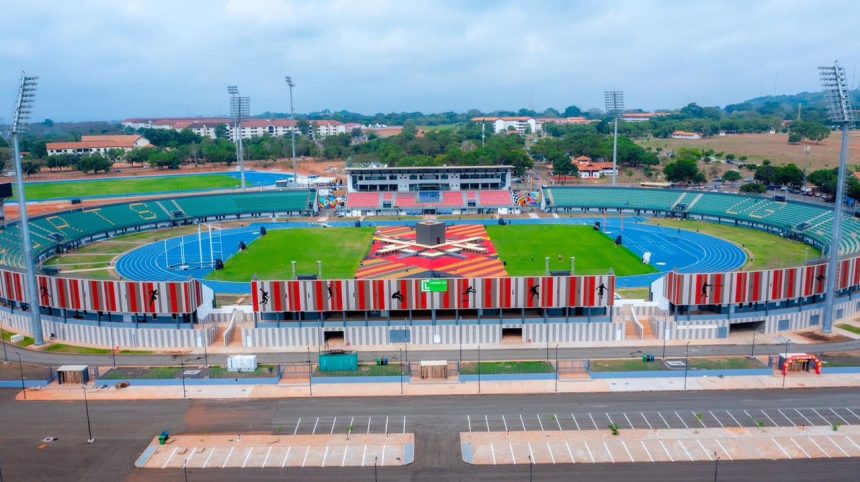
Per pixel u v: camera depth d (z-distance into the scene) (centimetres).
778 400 8819
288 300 11050
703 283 11125
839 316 12281
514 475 7112
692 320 11312
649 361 10075
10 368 10156
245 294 14100
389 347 11012
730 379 9494
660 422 8238
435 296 10988
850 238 17025
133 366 10244
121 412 8706
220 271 16250
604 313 11556
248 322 11831
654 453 7525
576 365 9975
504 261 16862
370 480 7056
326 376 9606
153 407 8844
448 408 8700
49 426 8338
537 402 8844
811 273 11425
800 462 7312
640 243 19325
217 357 10650
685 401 8812
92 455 7631
